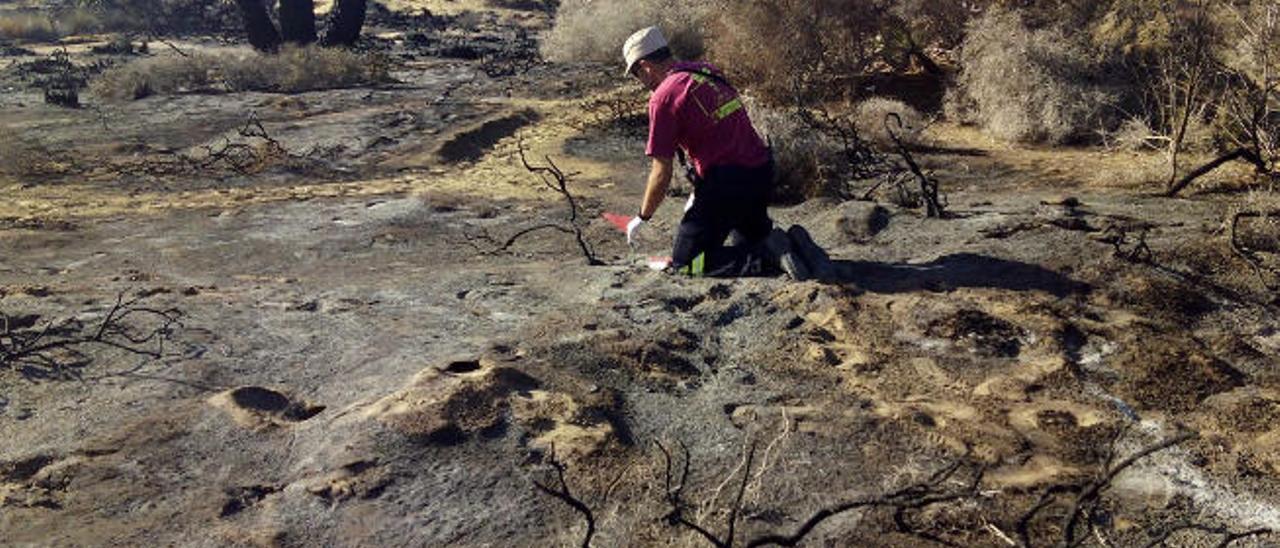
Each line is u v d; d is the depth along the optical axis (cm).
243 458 421
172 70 1891
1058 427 443
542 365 491
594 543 369
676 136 594
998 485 402
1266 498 394
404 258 794
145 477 407
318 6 4034
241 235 884
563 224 896
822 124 1195
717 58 1575
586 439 430
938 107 1412
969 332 527
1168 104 1163
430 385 461
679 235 622
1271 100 1055
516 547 369
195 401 464
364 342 534
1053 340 516
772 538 349
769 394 474
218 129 1461
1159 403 464
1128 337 518
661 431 443
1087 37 1302
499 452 422
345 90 1828
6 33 3612
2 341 531
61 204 1048
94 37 3466
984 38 1338
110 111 1631
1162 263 616
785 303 567
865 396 469
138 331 544
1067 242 656
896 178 950
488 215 941
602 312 566
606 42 2123
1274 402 457
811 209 812
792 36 1520
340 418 444
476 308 593
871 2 1531
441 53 2464
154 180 1170
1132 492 400
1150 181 957
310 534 375
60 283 699
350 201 1011
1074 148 1175
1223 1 1150
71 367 497
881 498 353
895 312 551
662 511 388
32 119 1558
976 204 836
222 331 549
